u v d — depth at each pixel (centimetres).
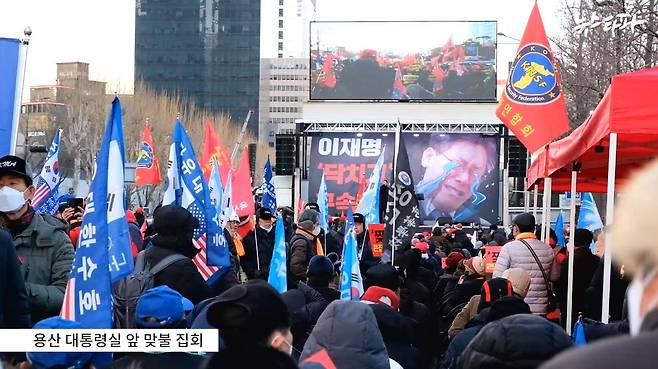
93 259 1007
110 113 1045
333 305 890
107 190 1023
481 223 6738
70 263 1225
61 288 1202
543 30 2225
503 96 2256
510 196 7319
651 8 3822
